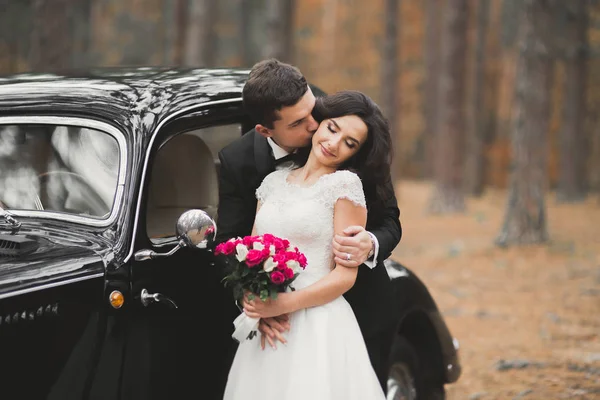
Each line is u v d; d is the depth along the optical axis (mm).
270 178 4805
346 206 4586
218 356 5000
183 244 4285
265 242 4352
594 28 39875
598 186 48531
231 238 4961
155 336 4559
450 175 31578
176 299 4668
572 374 9250
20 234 4500
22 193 4867
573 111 37812
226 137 5340
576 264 17125
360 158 4746
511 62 51656
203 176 5215
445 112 31797
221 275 4941
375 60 66875
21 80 5379
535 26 19203
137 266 4445
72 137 4828
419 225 26875
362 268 5105
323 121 4641
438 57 47156
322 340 4566
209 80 5383
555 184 50625
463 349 10523
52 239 4480
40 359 4070
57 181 4805
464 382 9008
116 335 4379
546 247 19312
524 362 9656
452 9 31609
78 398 4242
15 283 3967
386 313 5410
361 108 4566
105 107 4824
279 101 4492
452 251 19453
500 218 29219
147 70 5750
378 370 5578
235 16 51781
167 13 45000
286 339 4633
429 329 6496
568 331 11422
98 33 47531
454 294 14359
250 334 4652
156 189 5043
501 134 53250
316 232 4594
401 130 63656
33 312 4016
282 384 4594
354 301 5191
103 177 4680
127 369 4434
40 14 14898
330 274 4574
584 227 24891
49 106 4953
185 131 4961
